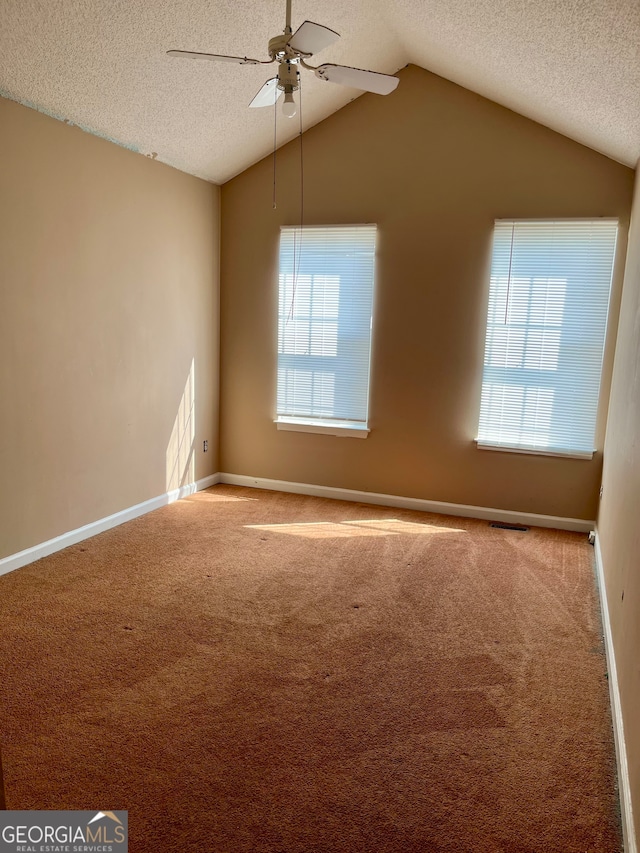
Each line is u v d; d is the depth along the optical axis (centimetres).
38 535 337
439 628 275
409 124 419
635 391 255
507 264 409
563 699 224
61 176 326
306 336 469
